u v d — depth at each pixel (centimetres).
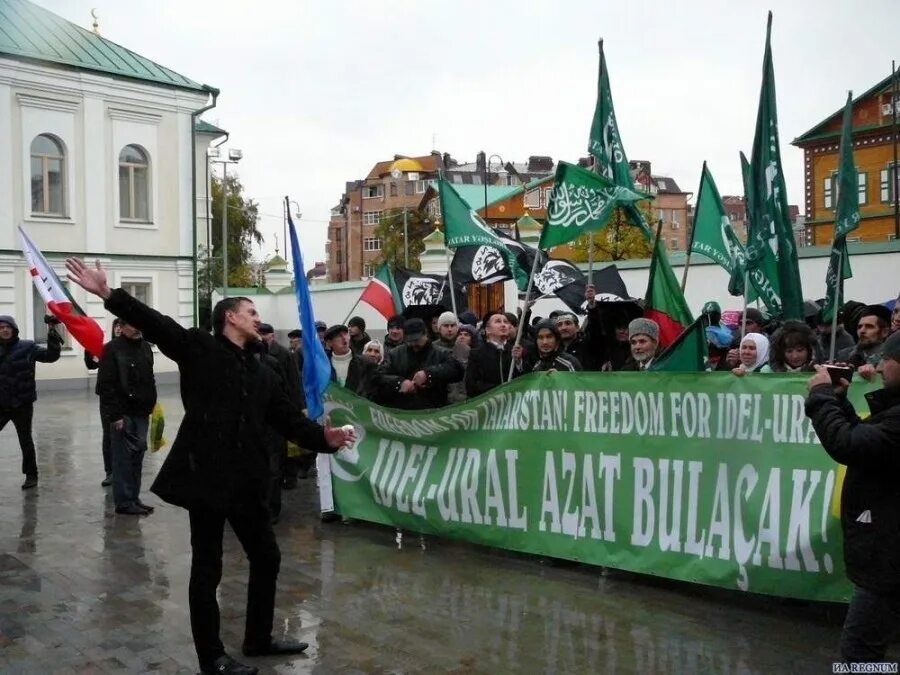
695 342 643
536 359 802
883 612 356
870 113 4281
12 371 998
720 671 462
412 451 752
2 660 497
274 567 492
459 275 1428
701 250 986
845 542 368
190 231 2875
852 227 614
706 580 562
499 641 512
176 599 606
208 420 459
